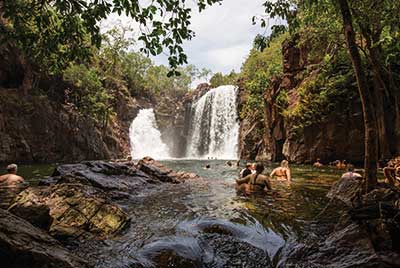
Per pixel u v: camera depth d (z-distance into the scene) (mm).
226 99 49375
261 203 7512
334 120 22016
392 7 8844
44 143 31812
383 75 19094
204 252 4383
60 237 4625
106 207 5508
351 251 4062
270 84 32375
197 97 61031
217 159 41406
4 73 30656
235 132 46562
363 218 4625
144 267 3729
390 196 5316
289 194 8812
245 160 34125
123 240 4734
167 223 5727
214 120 50906
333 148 22375
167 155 60531
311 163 23500
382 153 17750
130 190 9391
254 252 4438
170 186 10742
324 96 21969
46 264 3078
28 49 6141
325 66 23406
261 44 7871
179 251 4156
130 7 4898
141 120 58562
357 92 20891
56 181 8648
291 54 29562
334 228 5008
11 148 27922
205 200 8008
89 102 39312
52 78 36844
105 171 10414
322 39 22766
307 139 23688
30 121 30609
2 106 28094
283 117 27719
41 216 4801
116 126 50812
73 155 35594
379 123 18156
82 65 38562
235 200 7941
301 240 4770
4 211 3766
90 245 4461
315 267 3898
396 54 15773
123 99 55375
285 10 7504
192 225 5500
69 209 5293
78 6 4805
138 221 5871
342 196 7527
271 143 30578
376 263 3686
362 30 14484
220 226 5289
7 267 2969
